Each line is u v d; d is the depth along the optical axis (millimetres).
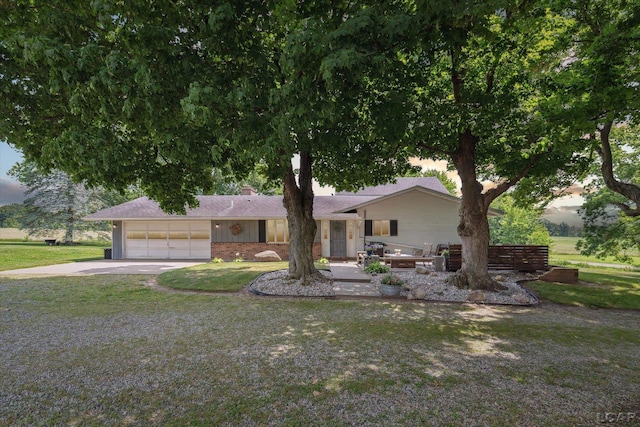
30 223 29969
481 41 8156
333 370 4363
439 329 6219
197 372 4289
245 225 19766
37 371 4316
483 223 10125
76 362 4609
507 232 30641
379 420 3211
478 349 5191
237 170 8305
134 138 7820
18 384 3949
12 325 6434
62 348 5164
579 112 7230
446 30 4727
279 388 3861
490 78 9086
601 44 6785
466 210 10148
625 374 4328
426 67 8453
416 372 4320
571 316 7383
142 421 3188
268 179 10398
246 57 5820
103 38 5852
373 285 10695
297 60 4520
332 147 7137
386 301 8633
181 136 5645
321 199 22281
